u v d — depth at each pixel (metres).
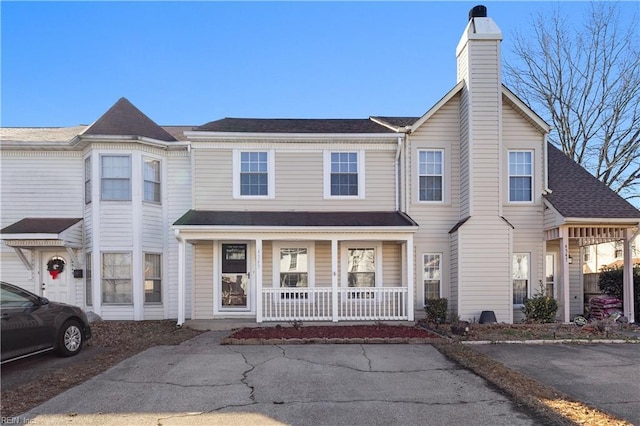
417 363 8.27
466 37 14.08
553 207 13.82
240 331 11.52
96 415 5.61
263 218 13.54
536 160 14.58
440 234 14.41
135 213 14.21
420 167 14.58
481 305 13.47
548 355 9.01
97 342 10.44
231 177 14.30
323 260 14.40
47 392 6.54
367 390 6.62
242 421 5.41
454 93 14.40
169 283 14.88
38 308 8.27
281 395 6.39
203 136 14.07
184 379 7.20
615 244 25.34
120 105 15.38
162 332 12.05
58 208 14.95
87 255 14.58
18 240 13.73
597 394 6.43
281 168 14.44
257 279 12.91
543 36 30.25
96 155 14.20
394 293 13.32
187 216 13.52
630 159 21.80
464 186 14.13
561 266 13.84
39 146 14.79
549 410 5.69
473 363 8.20
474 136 13.85
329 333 11.09
